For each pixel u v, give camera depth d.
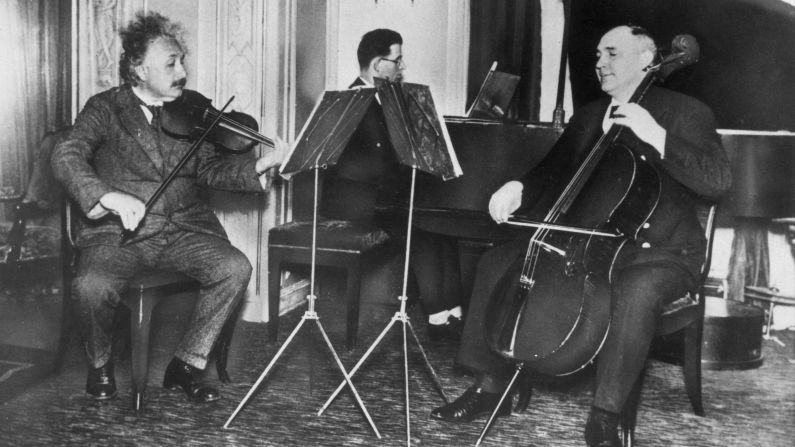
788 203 3.44
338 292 4.66
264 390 3.00
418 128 2.48
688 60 2.71
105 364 2.88
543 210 2.91
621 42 2.82
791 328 4.26
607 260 2.44
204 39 3.97
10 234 4.10
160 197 2.96
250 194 4.05
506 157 3.23
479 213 3.10
